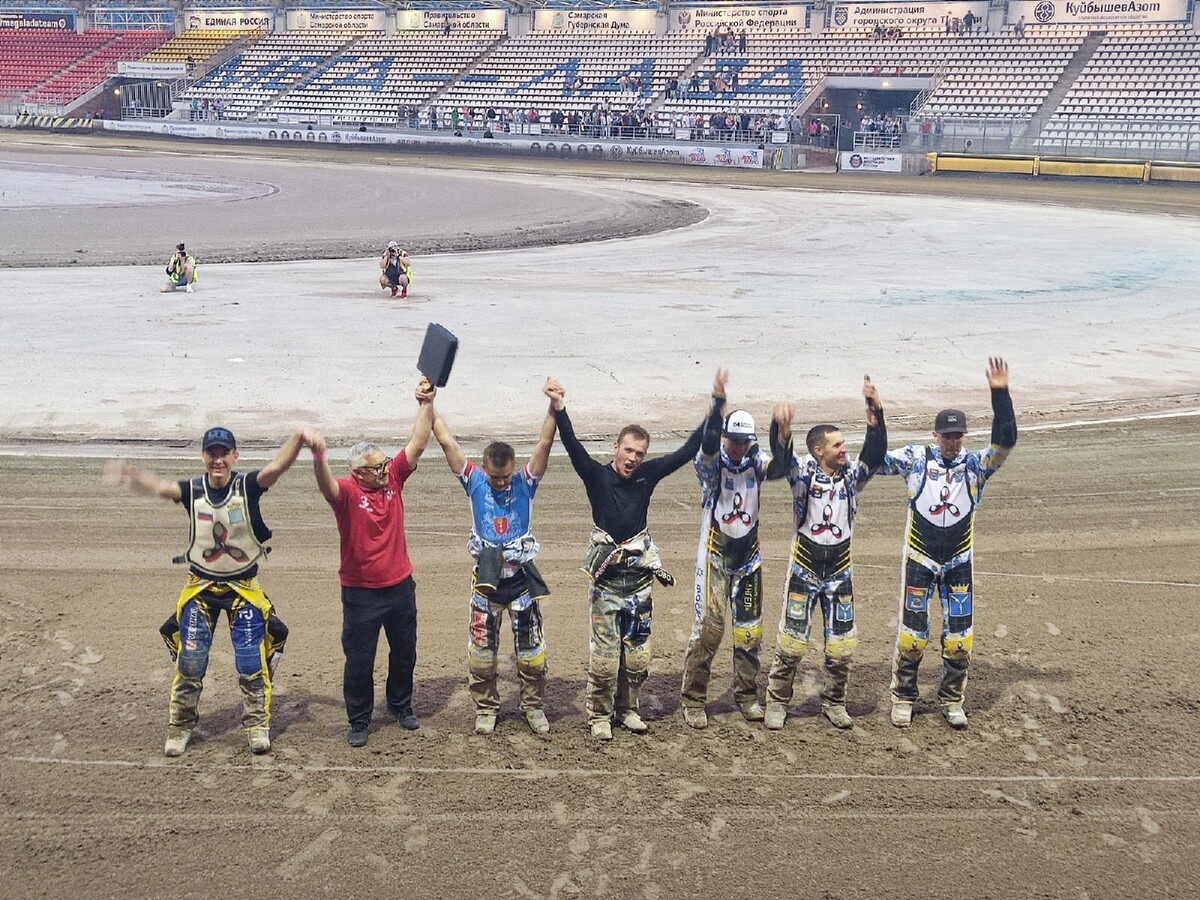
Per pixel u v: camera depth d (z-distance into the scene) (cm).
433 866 575
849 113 6988
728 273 2748
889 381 1691
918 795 652
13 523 1057
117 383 1570
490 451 687
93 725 707
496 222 3750
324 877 565
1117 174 5303
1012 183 5288
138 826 604
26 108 8500
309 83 8006
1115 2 6081
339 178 5244
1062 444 1390
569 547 1039
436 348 686
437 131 7056
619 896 555
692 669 724
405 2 7881
